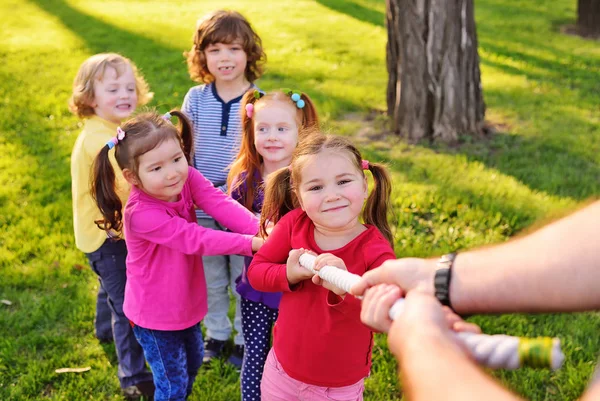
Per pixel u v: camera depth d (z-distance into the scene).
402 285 1.15
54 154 6.24
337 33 11.36
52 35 11.05
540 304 0.84
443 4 6.22
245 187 3.02
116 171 3.04
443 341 0.84
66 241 4.66
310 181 2.16
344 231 2.24
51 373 3.41
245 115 3.01
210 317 3.54
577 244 0.82
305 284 2.28
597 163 5.91
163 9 13.41
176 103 7.64
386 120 7.02
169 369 2.75
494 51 10.23
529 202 5.03
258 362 2.87
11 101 7.67
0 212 5.05
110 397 3.28
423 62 6.38
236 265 3.39
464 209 4.90
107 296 3.40
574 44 11.02
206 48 3.57
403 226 4.70
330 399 2.31
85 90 3.29
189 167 2.85
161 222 2.55
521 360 0.89
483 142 6.43
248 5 13.80
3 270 4.28
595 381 0.63
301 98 3.03
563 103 7.71
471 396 0.70
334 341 2.24
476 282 0.93
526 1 14.40
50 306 3.91
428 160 5.92
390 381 3.27
